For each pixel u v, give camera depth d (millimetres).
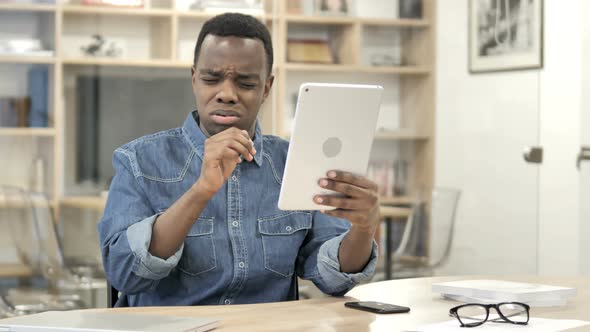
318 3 3920
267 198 1893
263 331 1446
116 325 1414
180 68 3732
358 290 1907
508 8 4180
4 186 3562
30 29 3559
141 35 3689
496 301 1694
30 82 3572
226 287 1817
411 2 4039
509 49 4191
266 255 1853
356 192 1654
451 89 4102
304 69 3900
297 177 1612
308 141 1587
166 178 1847
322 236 1936
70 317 1493
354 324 1513
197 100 1828
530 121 4246
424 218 4086
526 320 1544
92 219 3672
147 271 1686
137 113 3697
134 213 1776
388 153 4023
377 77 3998
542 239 4301
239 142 1631
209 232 1815
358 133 1626
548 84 4270
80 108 3639
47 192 3613
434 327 1472
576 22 4312
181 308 1647
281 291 1878
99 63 3643
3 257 3568
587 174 4367
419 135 4066
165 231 1686
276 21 3855
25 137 3580
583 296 1845
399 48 4027
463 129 4137
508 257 4258
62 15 3588
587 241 4391
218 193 1845
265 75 1822
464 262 4180
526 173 4250
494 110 4184
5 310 3518
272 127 3879
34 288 3594
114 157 1872
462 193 4160
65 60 3604
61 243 3629
